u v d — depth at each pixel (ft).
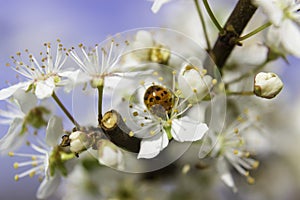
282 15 0.71
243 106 0.79
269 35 0.75
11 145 0.74
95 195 0.83
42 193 0.74
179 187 0.81
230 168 0.83
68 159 0.73
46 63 0.70
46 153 0.74
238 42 0.71
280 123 0.88
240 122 0.80
